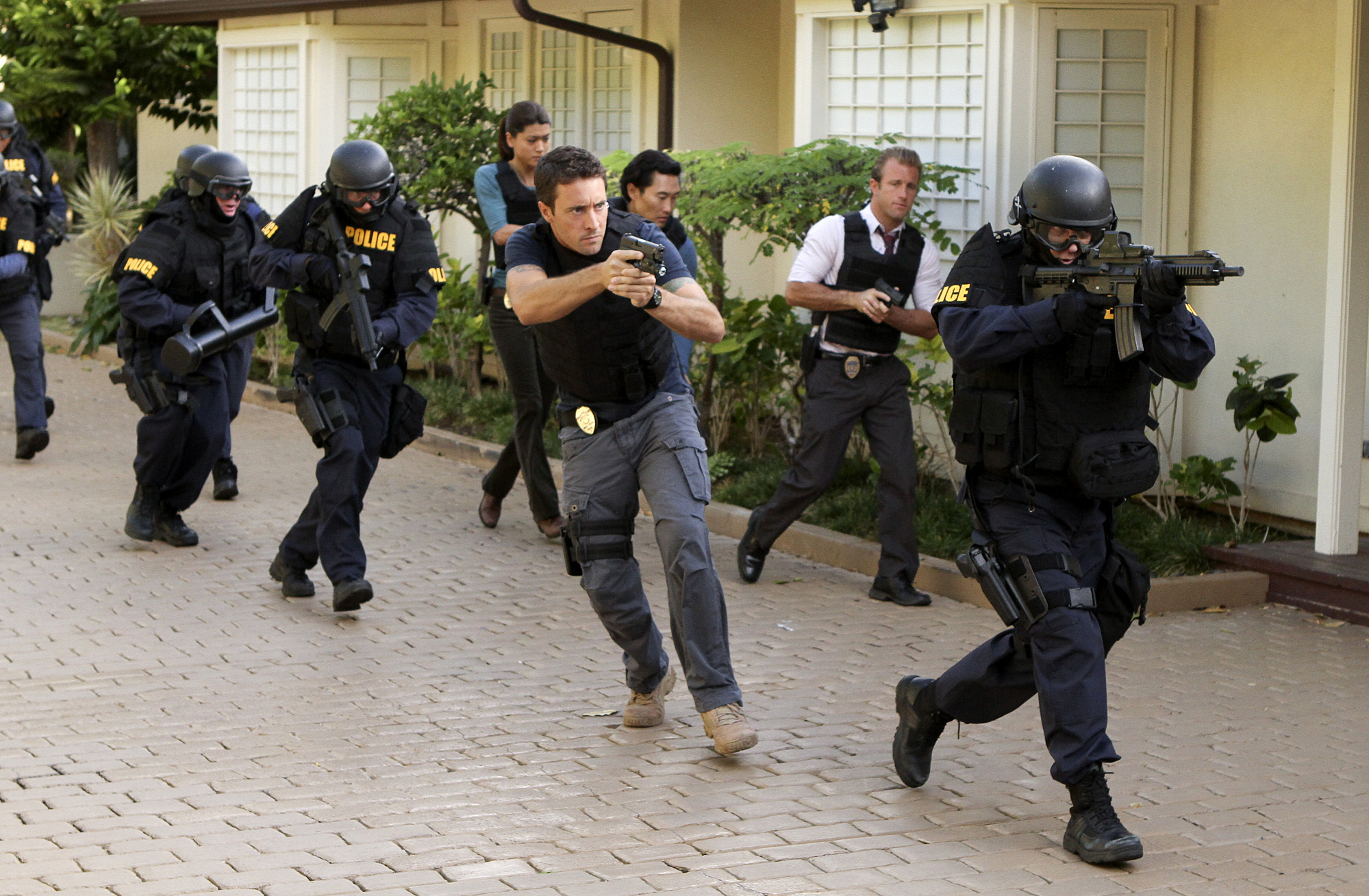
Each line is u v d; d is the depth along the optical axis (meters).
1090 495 4.29
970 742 5.30
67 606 6.94
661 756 5.13
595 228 4.91
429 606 7.04
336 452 6.60
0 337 15.59
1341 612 6.87
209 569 7.65
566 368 5.05
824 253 7.00
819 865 4.24
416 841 4.39
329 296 6.57
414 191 11.28
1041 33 8.64
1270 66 8.12
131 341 7.90
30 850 4.29
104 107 16.83
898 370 7.06
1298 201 8.01
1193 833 4.49
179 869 4.17
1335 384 7.09
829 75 9.62
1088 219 4.28
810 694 5.82
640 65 11.70
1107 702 5.32
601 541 5.14
